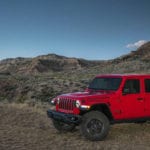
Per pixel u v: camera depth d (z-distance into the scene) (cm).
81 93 1036
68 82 4041
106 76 1087
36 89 3378
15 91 3512
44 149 835
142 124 1195
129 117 1026
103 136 956
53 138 969
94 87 1095
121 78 1032
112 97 995
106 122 965
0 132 1016
